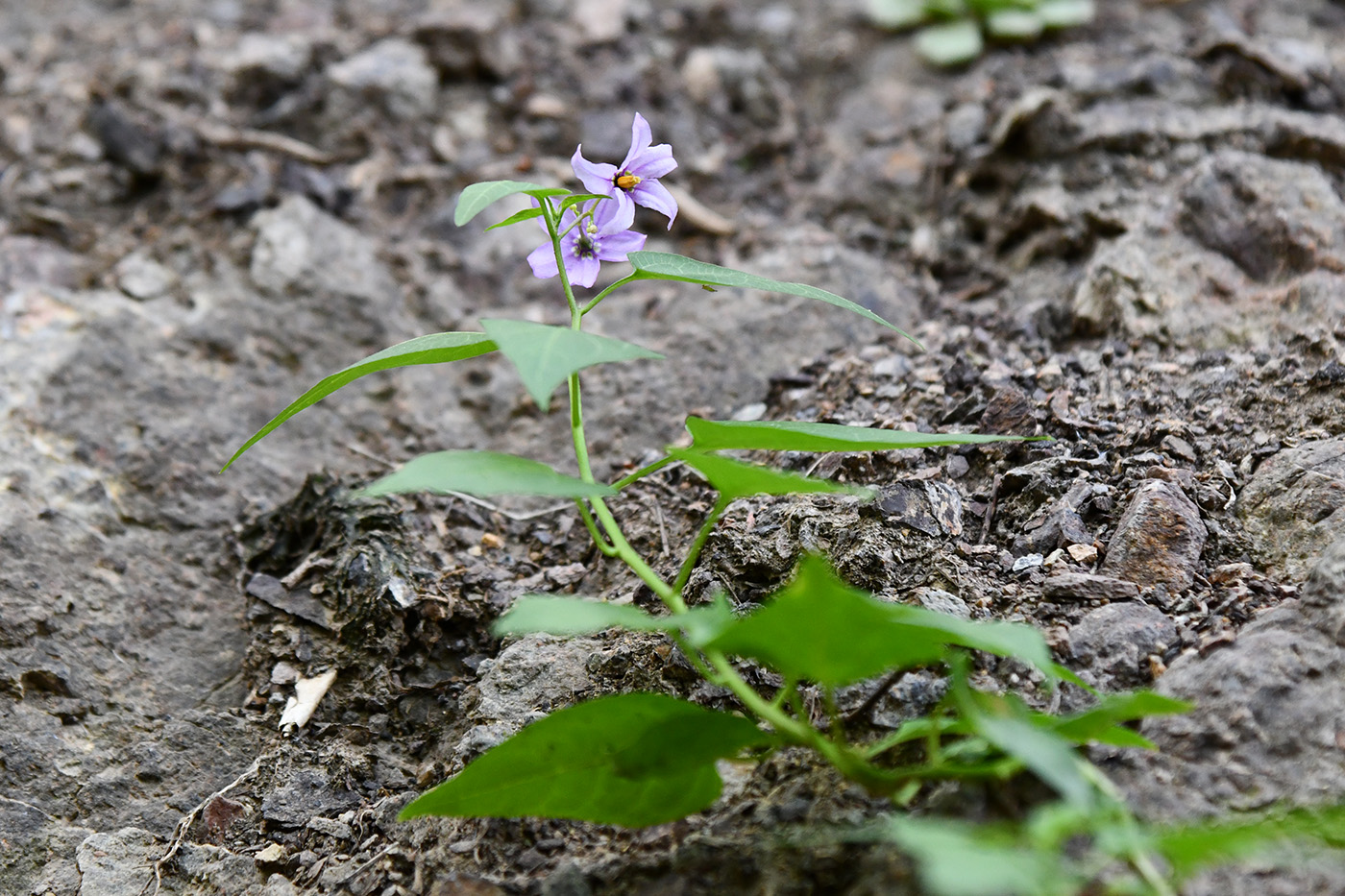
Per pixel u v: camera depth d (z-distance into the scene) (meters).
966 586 0.47
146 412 0.56
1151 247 0.56
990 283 0.59
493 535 0.54
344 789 0.48
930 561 0.48
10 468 0.53
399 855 0.46
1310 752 0.43
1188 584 0.47
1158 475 0.49
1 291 0.58
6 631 0.51
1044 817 0.41
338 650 0.50
